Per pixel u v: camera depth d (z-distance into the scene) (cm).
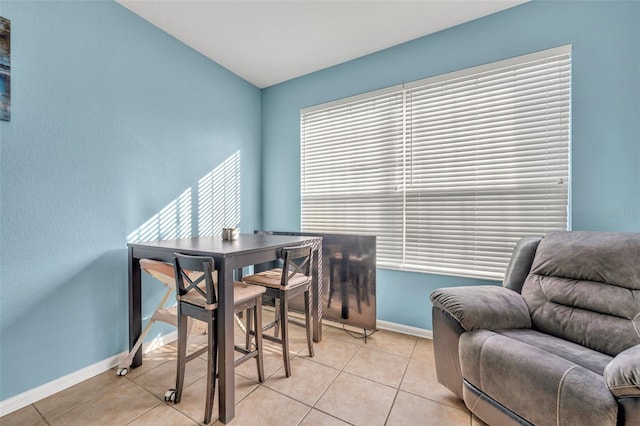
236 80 310
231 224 302
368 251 247
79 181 183
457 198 236
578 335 141
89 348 188
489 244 224
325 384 179
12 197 156
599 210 186
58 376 173
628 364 97
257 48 261
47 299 169
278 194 336
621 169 180
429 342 238
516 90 213
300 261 241
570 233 172
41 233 167
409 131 255
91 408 157
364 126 279
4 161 153
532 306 163
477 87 226
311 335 230
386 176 268
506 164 217
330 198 300
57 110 172
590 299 145
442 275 241
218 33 239
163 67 234
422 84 246
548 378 111
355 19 222
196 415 152
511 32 212
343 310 260
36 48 163
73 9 178
